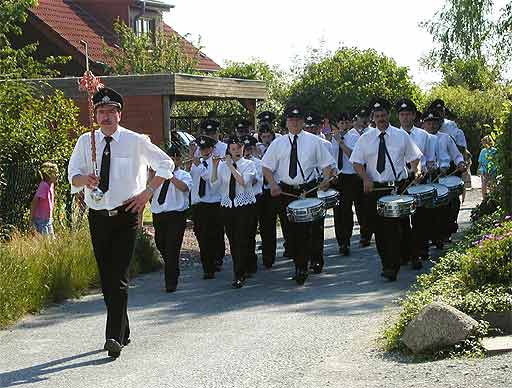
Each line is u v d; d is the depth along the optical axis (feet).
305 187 44.37
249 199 43.52
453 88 131.03
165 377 26.40
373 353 27.71
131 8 121.29
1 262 38.45
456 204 53.11
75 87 79.10
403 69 121.90
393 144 43.68
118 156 29.63
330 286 41.75
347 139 52.65
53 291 40.27
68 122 58.29
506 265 31.22
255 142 49.08
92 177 29.12
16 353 30.76
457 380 23.63
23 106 59.26
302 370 26.25
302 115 44.42
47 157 54.85
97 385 25.99
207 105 106.52
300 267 42.88
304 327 32.42
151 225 62.54
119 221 29.66
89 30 116.37
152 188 29.68
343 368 26.16
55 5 116.88
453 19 72.74
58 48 108.78
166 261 42.42
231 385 25.14
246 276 46.06
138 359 28.94
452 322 26.66
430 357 26.40
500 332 27.89
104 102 29.50
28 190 53.67
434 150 49.85
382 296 38.24
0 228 50.60
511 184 44.75
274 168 44.75
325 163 44.47
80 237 45.21
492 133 46.50
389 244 41.96
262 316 35.27
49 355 30.25
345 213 51.08
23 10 71.00
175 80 77.77
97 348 30.96
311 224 43.27
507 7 70.03
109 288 29.66
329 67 120.98
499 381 23.16
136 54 110.01
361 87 118.83
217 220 45.88
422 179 47.85
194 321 35.01
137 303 39.65
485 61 73.61
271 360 27.63
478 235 39.32
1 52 68.33
